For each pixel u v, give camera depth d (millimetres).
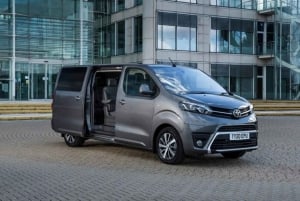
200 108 9555
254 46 47438
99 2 47250
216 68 45188
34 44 38312
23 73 37969
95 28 46438
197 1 44062
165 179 8398
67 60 39688
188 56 43594
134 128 10648
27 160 10477
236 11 46312
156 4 42031
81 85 12273
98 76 12250
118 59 45969
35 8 38344
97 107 12008
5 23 37219
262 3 47281
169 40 42656
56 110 13094
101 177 8516
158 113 10086
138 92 10680
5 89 37312
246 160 10703
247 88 46938
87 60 40656
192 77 10906
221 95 10305
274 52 46719
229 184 8031
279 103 37406
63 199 6859
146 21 41969
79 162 10289
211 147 9484
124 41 45188
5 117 23750
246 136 9859
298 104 36594
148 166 9812
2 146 12867
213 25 45031
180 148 9727
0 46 37031
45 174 8750
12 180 8172
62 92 12938
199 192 7352
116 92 11555
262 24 47969
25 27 37969
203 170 9406
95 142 13750
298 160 10727
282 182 8289
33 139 14578
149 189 7527
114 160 10586
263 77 47875
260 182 8266
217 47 45219
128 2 44562
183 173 9055
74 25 40000
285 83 45688
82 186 7715
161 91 10195
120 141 11016
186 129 9555
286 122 23078
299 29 44781
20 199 6852
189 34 43719
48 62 38906
